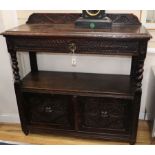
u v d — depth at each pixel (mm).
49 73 2057
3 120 2238
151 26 1784
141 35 1402
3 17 1812
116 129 1817
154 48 1849
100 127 1840
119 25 1748
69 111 1812
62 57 2031
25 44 1607
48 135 2039
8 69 1979
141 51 1459
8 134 2074
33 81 1888
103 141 1923
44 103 1846
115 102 1699
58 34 1497
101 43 1492
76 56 2000
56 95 1769
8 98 2119
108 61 1967
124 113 1734
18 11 1896
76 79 1907
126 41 1446
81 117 1813
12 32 1568
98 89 1708
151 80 1890
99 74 2004
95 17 1638
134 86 1714
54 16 1854
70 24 1838
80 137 1984
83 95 1708
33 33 1535
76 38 1498
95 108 1761
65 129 1911
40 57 2068
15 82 1782
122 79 1883
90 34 1454
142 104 2127
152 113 1867
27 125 1990
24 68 2125
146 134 1984
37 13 1866
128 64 1942
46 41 1561
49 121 1922
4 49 1899
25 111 1923
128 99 1657
